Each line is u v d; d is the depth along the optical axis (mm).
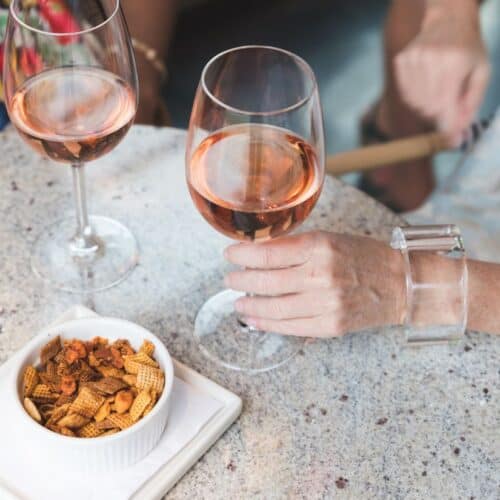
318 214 1096
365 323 949
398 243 984
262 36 2646
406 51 1676
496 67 1914
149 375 807
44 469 792
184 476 815
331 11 2756
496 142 1506
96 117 897
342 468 829
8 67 907
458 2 1682
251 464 827
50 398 806
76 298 971
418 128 1733
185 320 960
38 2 966
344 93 2484
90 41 910
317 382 906
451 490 818
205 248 1043
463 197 1542
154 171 1137
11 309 954
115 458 781
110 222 1062
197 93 834
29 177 1111
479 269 987
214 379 902
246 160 825
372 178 1860
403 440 857
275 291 939
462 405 894
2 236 1035
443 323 945
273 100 874
